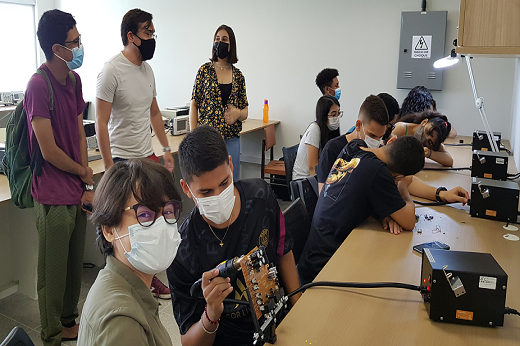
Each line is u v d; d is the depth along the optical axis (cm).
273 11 490
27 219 259
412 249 160
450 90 429
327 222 188
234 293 135
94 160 299
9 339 90
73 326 237
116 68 245
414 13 423
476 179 201
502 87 410
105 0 585
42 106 195
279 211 146
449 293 112
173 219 93
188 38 542
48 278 211
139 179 89
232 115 329
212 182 120
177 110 410
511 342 106
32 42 639
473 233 175
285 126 509
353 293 128
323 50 475
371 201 179
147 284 97
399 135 304
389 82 452
